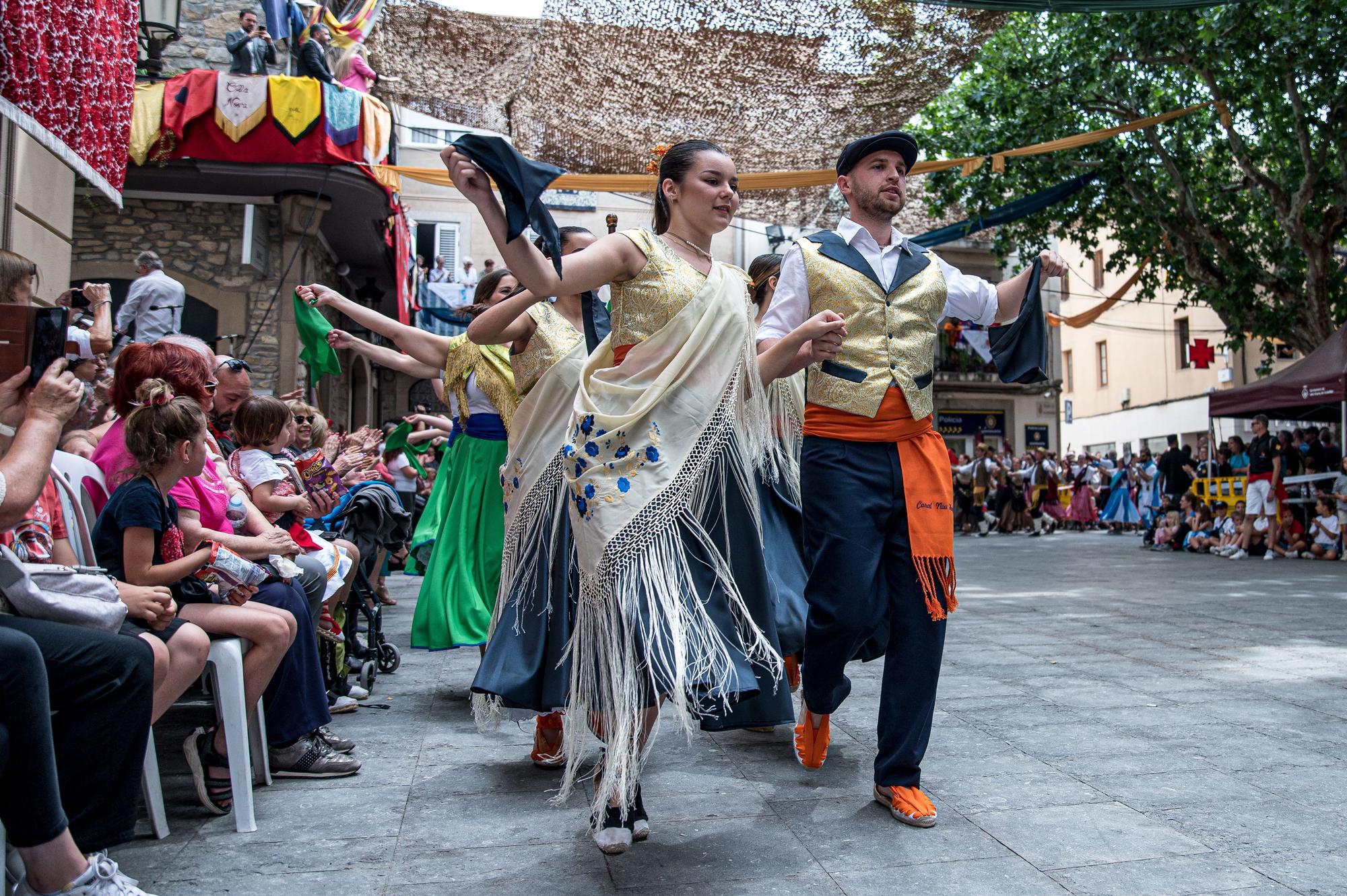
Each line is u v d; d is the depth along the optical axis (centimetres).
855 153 312
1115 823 286
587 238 357
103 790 230
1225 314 1720
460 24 822
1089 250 1792
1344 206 1498
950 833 279
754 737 393
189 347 341
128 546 288
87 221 1155
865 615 299
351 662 530
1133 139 1592
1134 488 2211
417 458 814
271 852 269
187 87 1012
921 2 671
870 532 299
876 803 304
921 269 313
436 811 304
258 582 306
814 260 308
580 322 366
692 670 245
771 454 293
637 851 268
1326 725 399
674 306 263
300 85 1026
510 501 344
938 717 414
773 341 302
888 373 300
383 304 1739
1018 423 2967
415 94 938
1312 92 1399
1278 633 642
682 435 262
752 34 783
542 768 349
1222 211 1686
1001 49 1576
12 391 238
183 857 266
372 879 249
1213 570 1162
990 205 1631
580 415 267
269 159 1033
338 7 1201
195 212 1173
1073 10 658
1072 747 367
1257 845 268
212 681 297
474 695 348
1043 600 839
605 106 901
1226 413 1484
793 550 391
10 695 201
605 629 256
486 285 440
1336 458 1425
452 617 446
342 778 340
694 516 262
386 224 1286
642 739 270
